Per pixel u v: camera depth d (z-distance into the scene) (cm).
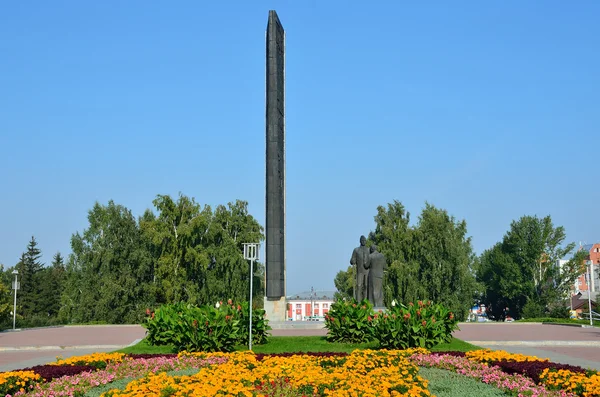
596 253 12531
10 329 4572
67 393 1414
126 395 1208
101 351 2777
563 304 7362
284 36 3988
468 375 1653
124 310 6125
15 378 1482
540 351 2653
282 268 3597
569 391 1378
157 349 2397
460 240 7400
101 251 6222
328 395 1250
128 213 6525
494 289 8475
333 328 2578
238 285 6234
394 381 1359
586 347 2892
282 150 3756
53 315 9588
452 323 2469
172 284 6069
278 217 3578
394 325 2336
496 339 3117
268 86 3694
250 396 1216
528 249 7806
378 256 3294
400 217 7269
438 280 6600
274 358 1812
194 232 6194
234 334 2256
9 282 9538
